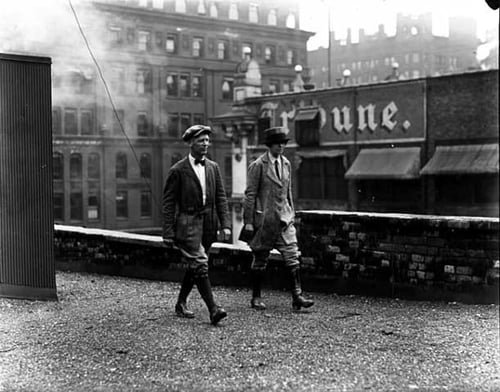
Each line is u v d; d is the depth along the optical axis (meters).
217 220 6.90
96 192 59.62
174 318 6.73
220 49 66.06
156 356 5.26
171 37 62.03
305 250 8.56
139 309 7.22
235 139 39.41
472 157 28.81
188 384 4.57
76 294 8.23
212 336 5.93
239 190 39.16
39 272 7.63
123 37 57.06
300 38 70.75
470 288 7.50
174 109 63.50
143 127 61.56
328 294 8.37
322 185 35.69
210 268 9.11
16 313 6.90
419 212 31.41
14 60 7.36
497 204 28.97
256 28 67.38
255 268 7.36
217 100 66.31
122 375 4.77
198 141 6.64
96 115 57.62
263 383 4.60
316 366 5.02
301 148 36.38
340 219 8.30
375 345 5.67
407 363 5.14
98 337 5.86
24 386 4.52
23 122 7.47
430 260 7.71
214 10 64.81
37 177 7.57
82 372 4.84
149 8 59.44
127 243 9.84
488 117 28.75
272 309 7.32
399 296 7.92
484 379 4.77
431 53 78.12
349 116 34.03
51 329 6.16
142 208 62.53
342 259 8.31
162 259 9.52
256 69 39.94
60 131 56.06
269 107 37.94
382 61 80.88
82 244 10.47
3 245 7.49
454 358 5.30
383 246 8.02
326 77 85.50
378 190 33.28
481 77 28.84
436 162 29.91
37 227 7.60
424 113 30.83
